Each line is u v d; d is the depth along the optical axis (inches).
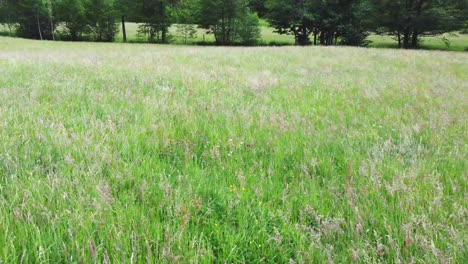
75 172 148.8
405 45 2637.8
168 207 124.1
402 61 888.9
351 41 2760.8
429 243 106.7
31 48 1343.5
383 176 161.5
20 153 168.6
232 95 346.9
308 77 531.8
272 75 534.6
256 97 346.3
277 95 360.2
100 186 133.6
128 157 176.1
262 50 1225.4
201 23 2994.6
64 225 109.7
